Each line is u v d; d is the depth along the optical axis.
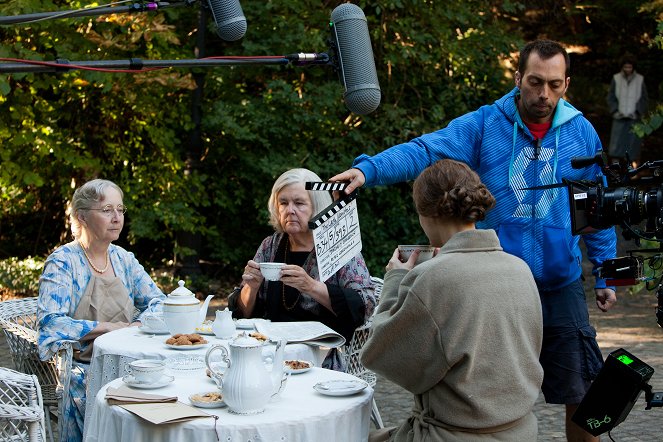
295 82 11.05
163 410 2.97
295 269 4.44
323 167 10.73
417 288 2.88
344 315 4.50
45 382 4.66
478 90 11.97
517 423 2.94
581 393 3.97
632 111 14.84
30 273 9.98
